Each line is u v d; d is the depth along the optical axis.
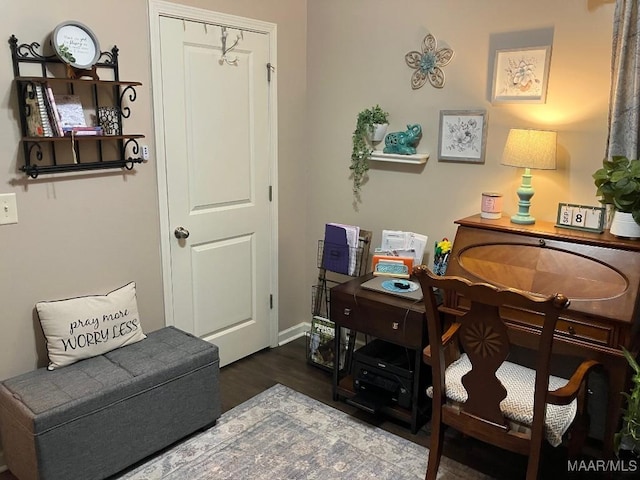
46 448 1.96
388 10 2.97
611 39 2.30
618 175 2.10
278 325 3.59
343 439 2.52
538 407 1.77
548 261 2.23
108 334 2.42
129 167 2.58
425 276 1.85
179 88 2.73
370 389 2.78
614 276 2.06
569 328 2.11
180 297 2.94
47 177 2.28
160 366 2.33
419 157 2.90
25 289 2.28
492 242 2.41
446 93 2.83
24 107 2.14
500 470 2.31
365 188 3.27
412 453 2.42
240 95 3.04
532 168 2.36
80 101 2.33
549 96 2.51
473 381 1.92
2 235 2.18
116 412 2.16
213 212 3.03
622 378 2.01
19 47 2.11
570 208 2.33
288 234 3.54
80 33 2.25
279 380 3.10
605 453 2.12
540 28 2.48
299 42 3.35
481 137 2.74
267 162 3.29
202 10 2.75
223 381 3.08
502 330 1.77
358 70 3.17
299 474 2.27
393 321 2.55
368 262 3.31
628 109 2.24
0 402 2.12
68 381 2.17
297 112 3.43
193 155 2.86
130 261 2.66
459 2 2.71
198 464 2.32
